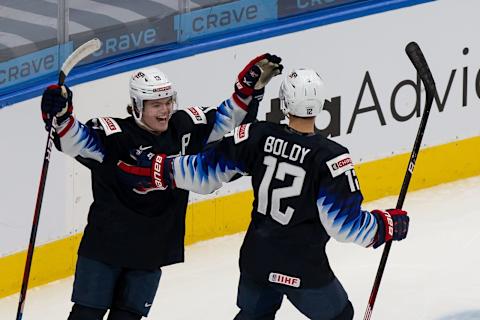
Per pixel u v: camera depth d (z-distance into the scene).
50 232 21.23
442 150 25.84
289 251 15.88
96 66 21.64
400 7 24.70
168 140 16.73
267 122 16.02
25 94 20.55
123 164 16.47
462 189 25.77
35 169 20.91
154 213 16.73
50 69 21.27
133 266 16.78
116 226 16.67
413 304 20.62
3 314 20.23
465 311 20.39
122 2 22.03
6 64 20.69
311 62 23.88
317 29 23.78
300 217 15.73
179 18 22.42
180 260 17.25
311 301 16.14
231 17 22.98
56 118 16.12
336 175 15.44
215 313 20.30
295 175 15.60
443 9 25.31
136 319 17.12
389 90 24.94
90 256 16.78
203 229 22.95
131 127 16.55
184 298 20.80
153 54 22.14
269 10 23.39
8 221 20.75
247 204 23.47
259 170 15.86
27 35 21.11
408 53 16.70
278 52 23.44
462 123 26.05
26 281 17.02
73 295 16.98
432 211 24.59
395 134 25.17
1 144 20.45
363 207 24.78
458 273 21.86
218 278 21.59
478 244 23.11
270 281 16.05
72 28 21.50
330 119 24.30
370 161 24.94
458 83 25.84
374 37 24.52
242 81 17.05
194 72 22.56
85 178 21.48
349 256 22.52
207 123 17.17
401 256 22.52
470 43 25.84
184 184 16.22
